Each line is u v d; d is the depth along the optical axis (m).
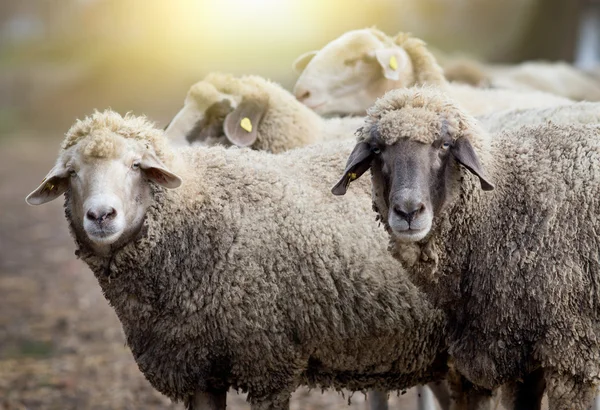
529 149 11.51
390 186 10.77
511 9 71.44
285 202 12.05
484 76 27.48
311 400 17.84
